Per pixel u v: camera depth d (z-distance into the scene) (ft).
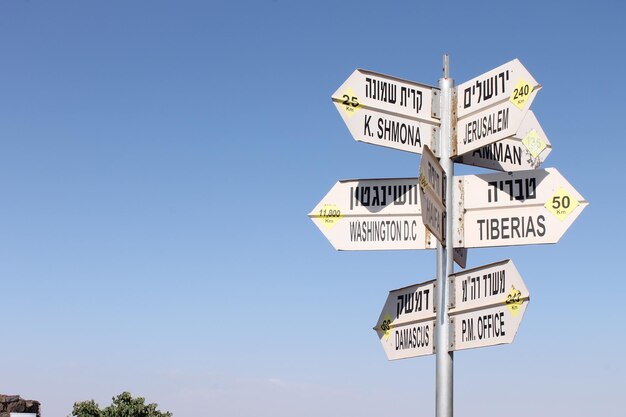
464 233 27.63
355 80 28.37
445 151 28.35
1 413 83.76
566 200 26.27
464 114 28.19
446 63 28.91
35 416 84.17
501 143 30.37
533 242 26.50
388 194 28.53
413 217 28.09
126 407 90.58
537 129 31.40
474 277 26.45
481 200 27.58
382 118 28.40
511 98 26.58
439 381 26.50
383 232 28.35
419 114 28.66
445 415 26.16
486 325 25.71
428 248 27.73
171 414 92.58
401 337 28.32
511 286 25.12
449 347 26.68
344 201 28.94
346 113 28.12
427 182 25.27
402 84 28.78
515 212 26.96
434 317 27.30
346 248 28.63
